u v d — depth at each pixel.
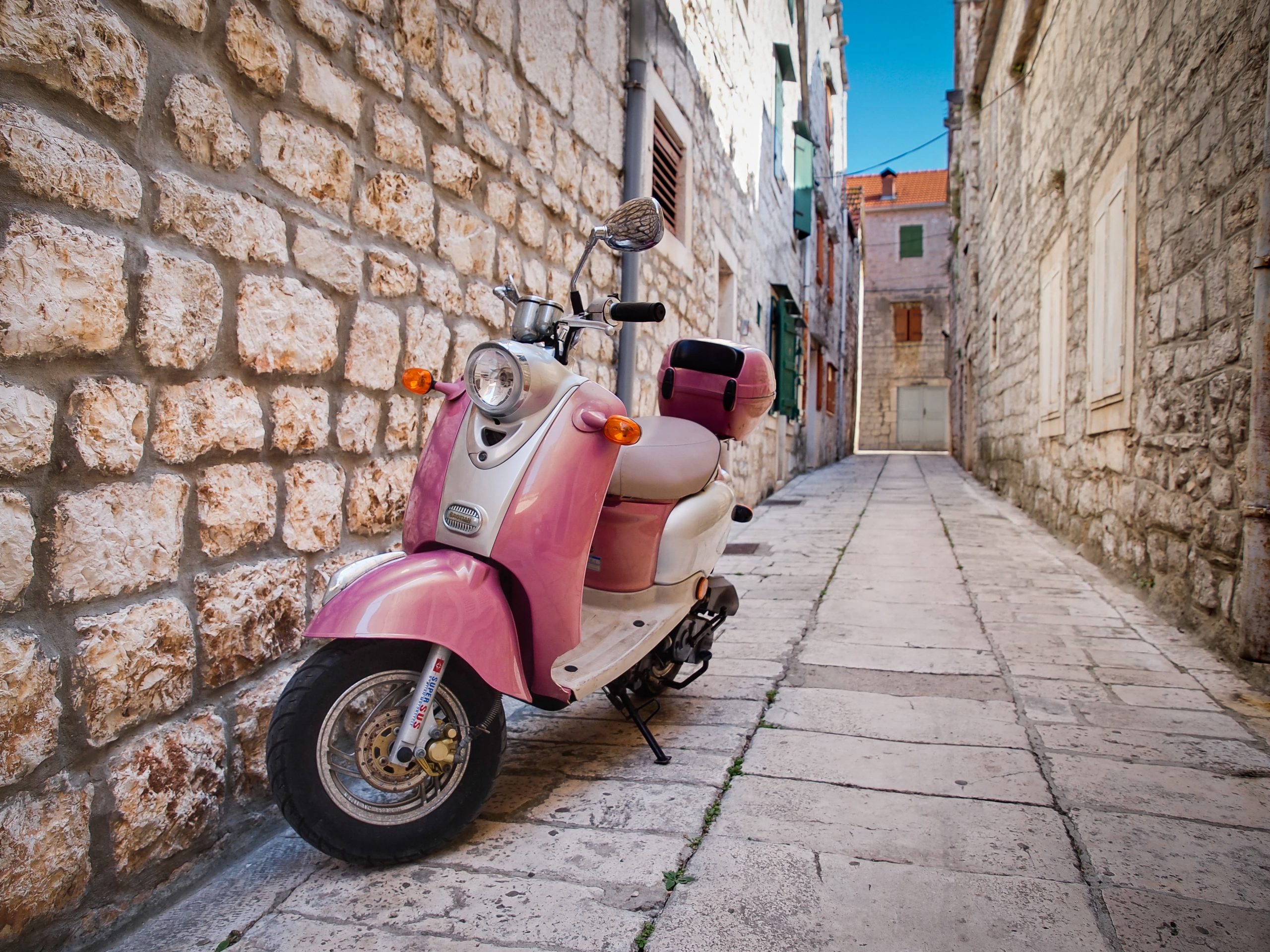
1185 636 3.92
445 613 1.82
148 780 1.70
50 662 1.50
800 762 2.52
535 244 3.71
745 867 1.90
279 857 1.95
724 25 7.81
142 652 1.70
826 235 18.70
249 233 2.03
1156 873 1.87
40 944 1.49
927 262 30.61
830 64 18.27
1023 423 9.32
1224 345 3.59
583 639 2.45
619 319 2.35
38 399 1.50
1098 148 5.84
